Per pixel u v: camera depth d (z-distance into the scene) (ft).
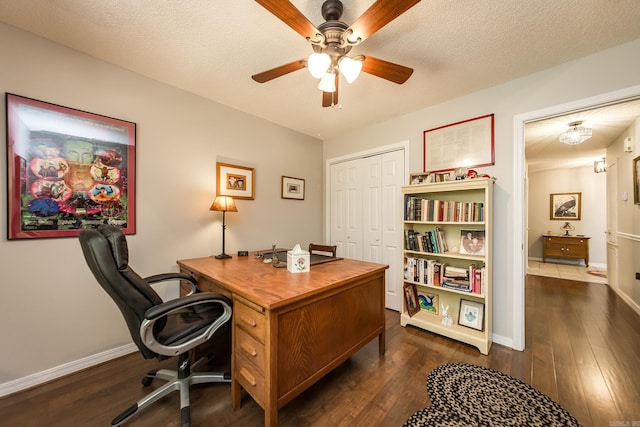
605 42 5.49
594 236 18.07
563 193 19.16
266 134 9.98
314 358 4.61
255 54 6.02
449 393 5.05
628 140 10.12
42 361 5.45
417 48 5.69
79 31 5.27
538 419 4.37
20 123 5.21
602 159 14.80
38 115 5.40
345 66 4.39
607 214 13.38
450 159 8.20
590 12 4.62
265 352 3.92
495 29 5.10
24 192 5.27
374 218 10.50
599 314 9.21
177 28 5.17
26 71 5.29
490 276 6.91
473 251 7.49
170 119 7.41
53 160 5.58
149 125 7.01
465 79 7.00
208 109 8.24
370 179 10.64
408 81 7.09
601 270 16.76
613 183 12.31
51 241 5.58
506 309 7.12
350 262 6.95
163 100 7.27
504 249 7.17
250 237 9.49
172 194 7.47
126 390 5.19
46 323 5.51
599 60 5.82
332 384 5.35
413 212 8.25
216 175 8.45
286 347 4.10
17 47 5.19
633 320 8.66
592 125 10.14
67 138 5.75
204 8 4.65
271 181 10.19
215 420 4.42
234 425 4.32
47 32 5.31
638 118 9.26
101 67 6.21
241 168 9.13
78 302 5.90
